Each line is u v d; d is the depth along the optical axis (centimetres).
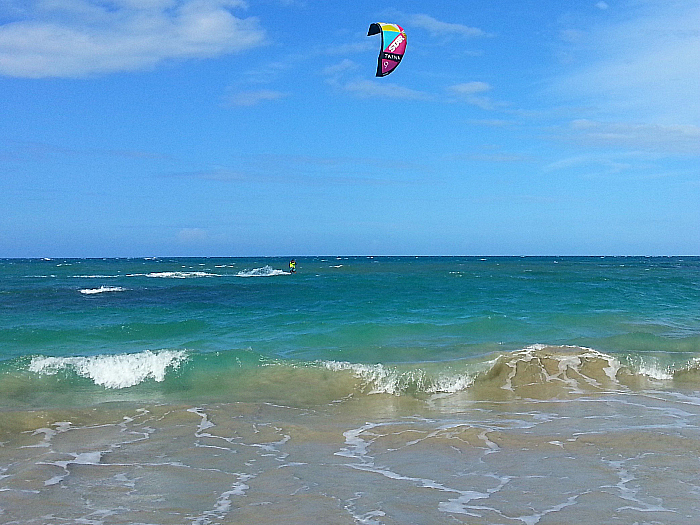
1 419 1059
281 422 1081
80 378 1365
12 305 2716
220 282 4331
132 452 915
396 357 1602
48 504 711
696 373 1452
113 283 4281
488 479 791
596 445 935
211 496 737
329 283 4116
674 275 5506
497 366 1426
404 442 962
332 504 708
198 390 1312
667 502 710
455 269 7281
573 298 2989
